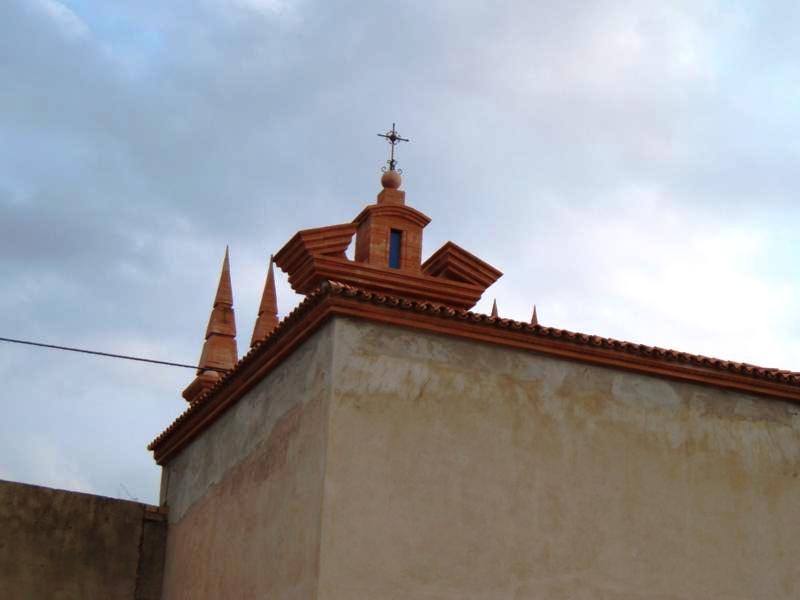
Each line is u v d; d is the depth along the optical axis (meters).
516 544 13.73
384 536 13.20
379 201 17.45
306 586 13.07
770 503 15.21
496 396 14.20
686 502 14.73
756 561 14.88
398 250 17.11
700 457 15.02
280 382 15.02
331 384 13.55
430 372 13.99
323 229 16.12
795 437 15.69
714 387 15.44
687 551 14.54
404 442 13.61
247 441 15.72
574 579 13.86
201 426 17.31
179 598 17.03
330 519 13.05
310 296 14.00
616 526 14.27
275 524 14.30
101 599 17.45
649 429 14.85
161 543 18.05
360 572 12.98
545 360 14.61
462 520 13.57
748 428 15.45
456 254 16.58
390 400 13.71
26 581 17.14
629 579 14.12
